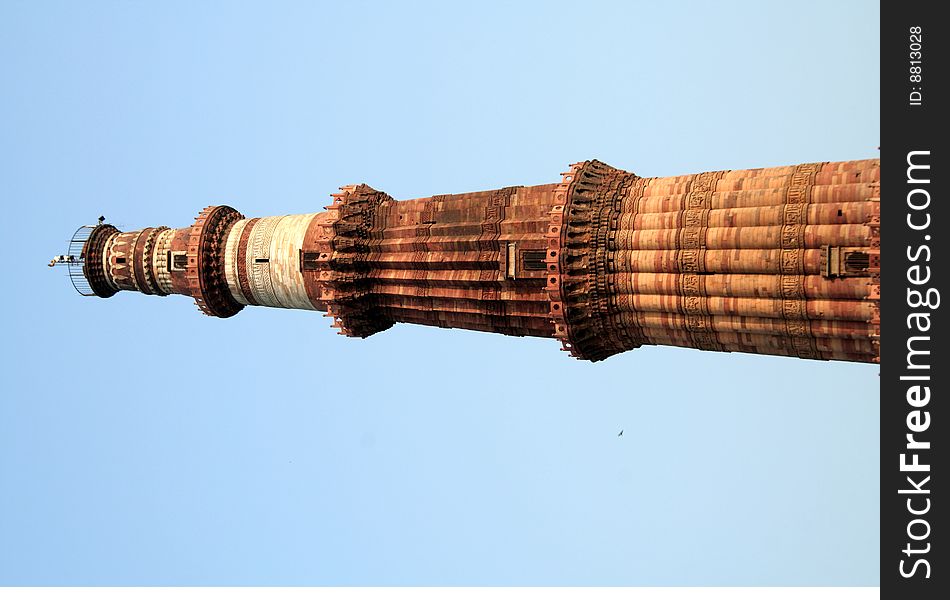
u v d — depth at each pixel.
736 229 36.88
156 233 56.84
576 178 41.06
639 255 39.06
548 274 40.34
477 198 44.12
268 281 51.44
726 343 38.69
